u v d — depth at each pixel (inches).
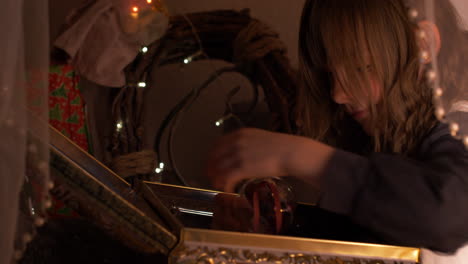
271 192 49.9
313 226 51.3
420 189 44.6
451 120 47.0
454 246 45.4
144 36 64.1
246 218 50.1
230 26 72.7
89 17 61.8
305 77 57.2
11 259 40.9
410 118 50.8
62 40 61.4
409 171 45.2
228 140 46.5
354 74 51.5
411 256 44.9
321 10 52.2
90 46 62.7
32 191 43.3
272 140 46.1
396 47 51.2
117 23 63.1
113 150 65.9
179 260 42.9
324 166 45.5
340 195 45.6
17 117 40.1
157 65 69.1
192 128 84.6
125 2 62.6
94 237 50.4
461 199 44.7
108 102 67.1
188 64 84.9
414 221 44.6
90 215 44.1
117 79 64.3
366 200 45.1
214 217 51.1
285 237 44.1
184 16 72.2
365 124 54.2
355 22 50.9
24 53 41.5
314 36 53.1
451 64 47.4
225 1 85.5
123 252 49.7
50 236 49.3
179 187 52.9
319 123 58.8
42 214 42.6
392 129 51.9
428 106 50.5
